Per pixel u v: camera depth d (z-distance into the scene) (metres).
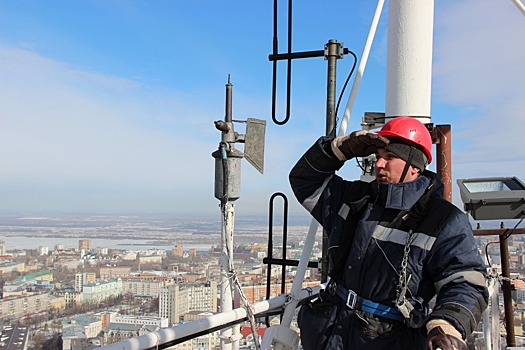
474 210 3.71
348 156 2.32
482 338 3.69
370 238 2.06
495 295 3.48
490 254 4.10
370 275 2.04
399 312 2.00
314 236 3.01
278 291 4.02
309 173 2.42
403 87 3.44
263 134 3.81
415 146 2.13
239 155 3.65
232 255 3.61
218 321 2.70
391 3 3.51
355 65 3.49
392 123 2.19
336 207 2.39
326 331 2.17
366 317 2.03
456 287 1.82
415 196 2.01
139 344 2.23
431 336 1.65
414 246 1.96
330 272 2.22
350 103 3.36
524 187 3.80
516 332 4.11
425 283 1.97
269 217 3.66
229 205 3.64
